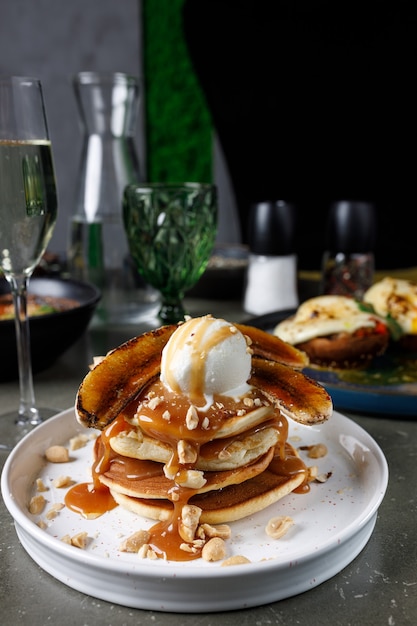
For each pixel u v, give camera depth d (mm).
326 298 794
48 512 486
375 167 1913
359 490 510
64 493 507
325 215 1997
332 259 923
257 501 479
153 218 765
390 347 786
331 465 540
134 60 2328
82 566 425
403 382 697
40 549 445
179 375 474
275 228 894
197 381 473
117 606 427
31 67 2447
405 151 1850
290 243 906
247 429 484
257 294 917
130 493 477
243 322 800
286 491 492
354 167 1946
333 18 1832
